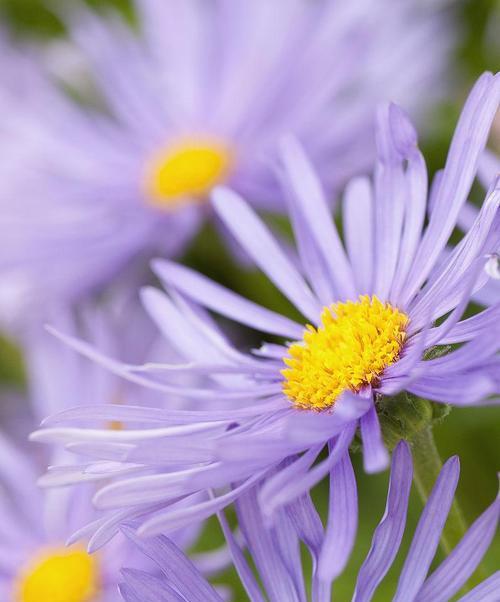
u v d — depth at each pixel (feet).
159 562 1.11
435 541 1.09
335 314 1.18
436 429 1.38
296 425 0.99
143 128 1.64
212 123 1.62
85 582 1.37
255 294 1.49
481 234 1.09
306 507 1.11
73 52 1.70
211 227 1.53
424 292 1.15
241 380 1.18
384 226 1.18
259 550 1.12
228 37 1.64
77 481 1.08
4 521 1.41
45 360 1.49
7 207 1.59
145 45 1.68
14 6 1.77
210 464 1.09
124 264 1.55
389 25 1.57
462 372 1.08
